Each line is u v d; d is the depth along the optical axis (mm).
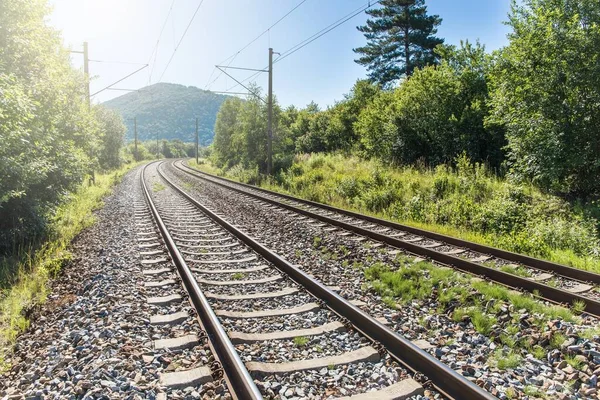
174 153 124688
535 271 7121
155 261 7504
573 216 10023
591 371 3805
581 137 10906
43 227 9703
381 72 40344
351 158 25281
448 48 20484
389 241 8828
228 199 17312
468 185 13906
